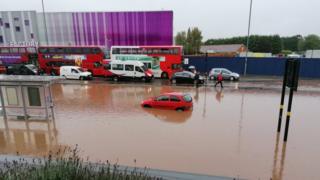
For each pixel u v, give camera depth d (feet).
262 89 78.18
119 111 52.29
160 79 99.19
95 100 63.41
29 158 22.26
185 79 87.56
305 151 31.83
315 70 107.24
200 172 26.22
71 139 36.17
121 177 14.33
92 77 101.86
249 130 39.81
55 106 57.00
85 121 45.11
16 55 106.73
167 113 50.44
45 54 102.83
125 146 33.32
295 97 66.64
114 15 129.80
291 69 33.01
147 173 17.69
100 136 37.27
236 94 70.44
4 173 14.67
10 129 40.68
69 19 132.46
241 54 174.60
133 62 92.07
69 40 134.82
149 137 36.68
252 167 27.53
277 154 30.86
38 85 43.21
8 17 134.21
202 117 47.47
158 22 127.65
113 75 93.81
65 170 14.07
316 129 40.32
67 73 96.68
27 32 135.33
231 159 29.37
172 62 97.50
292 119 45.93
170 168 27.07
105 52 116.98
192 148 32.50
